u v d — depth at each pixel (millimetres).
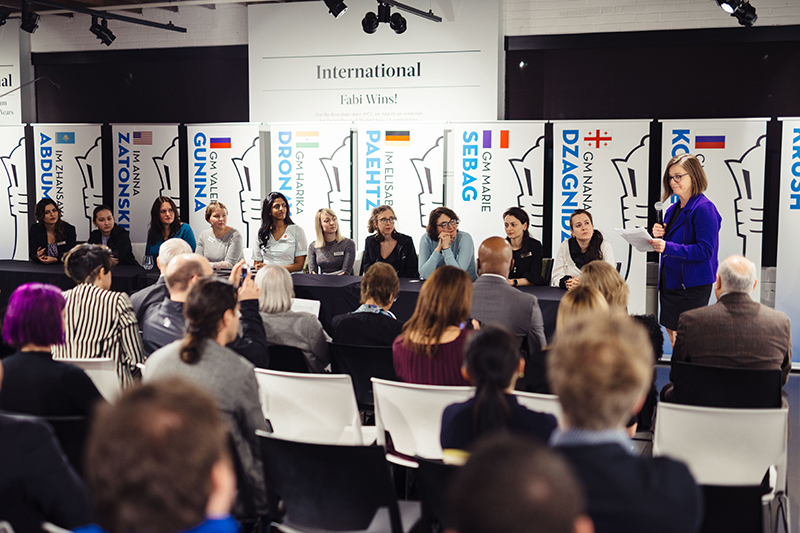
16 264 5891
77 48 7281
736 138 5379
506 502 674
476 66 6094
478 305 3322
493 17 6012
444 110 6203
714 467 2340
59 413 2125
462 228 6086
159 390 887
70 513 1480
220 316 2084
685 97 5918
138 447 811
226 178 6598
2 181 7168
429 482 1845
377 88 6316
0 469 1406
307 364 3135
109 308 2838
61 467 1479
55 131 7008
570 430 1205
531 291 4578
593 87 6125
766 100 5734
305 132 6320
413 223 6215
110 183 7383
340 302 4629
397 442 2547
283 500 2074
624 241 5727
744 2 4883
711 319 2834
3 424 1434
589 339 1201
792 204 5324
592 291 2490
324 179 6344
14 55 7238
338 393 2541
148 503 800
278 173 6430
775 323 2793
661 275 4852
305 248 5840
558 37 6105
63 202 7090
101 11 6223
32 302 2109
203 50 6957
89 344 2820
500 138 5914
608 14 5969
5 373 2113
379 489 1948
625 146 5641
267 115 6613
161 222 5949
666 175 4680
